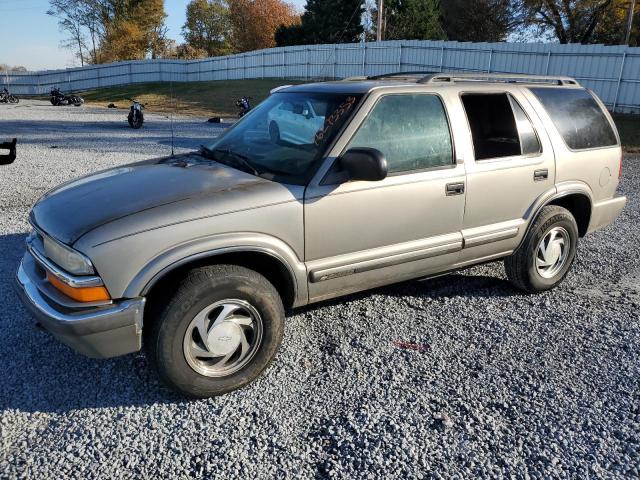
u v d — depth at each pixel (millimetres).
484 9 37062
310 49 33250
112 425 2910
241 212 3088
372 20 40781
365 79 4312
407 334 3965
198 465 2623
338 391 3244
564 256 4809
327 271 3465
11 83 46375
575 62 21781
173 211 2965
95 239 2783
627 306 4551
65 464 2615
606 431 2914
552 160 4520
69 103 32625
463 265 4273
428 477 2561
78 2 63438
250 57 38719
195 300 2945
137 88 41500
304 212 3287
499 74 4504
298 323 4105
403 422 2957
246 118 4293
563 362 3615
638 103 20297
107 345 2855
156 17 63219
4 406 3049
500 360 3631
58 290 2930
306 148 3539
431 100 3896
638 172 11469
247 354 3217
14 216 6844
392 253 3729
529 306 4516
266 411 3049
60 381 3311
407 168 3727
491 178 4129
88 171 9852
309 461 2658
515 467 2637
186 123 20672
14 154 5484
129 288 2824
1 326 3957
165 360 2943
